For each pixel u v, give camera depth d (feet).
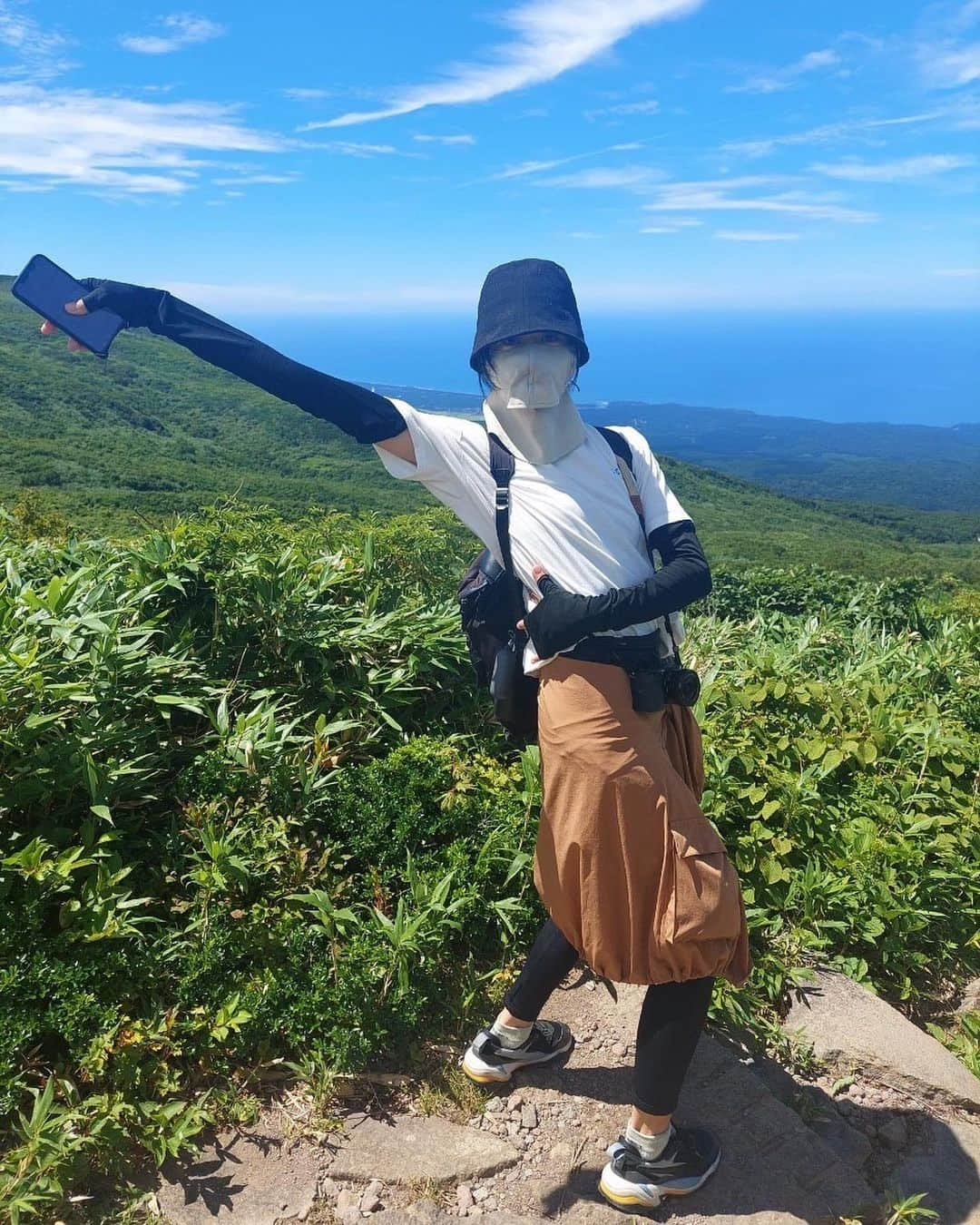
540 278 6.21
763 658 14.87
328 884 8.45
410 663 10.98
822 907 10.20
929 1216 6.95
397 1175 6.52
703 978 6.36
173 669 9.78
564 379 6.23
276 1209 6.14
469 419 6.71
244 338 6.25
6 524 13.46
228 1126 6.72
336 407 6.13
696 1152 6.73
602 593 6.24
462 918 8.60
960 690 16.24
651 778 6.13
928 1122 7.97
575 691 6.19
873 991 9.63
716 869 6.14
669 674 6.35
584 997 8.71
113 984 6.98
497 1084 7.55
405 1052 7.74
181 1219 5.96
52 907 7.41
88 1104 6.22
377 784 9.30
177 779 8.89
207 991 7.23
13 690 7.87
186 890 8.05
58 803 8.29
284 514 15.80
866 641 18.78
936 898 10.89
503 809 9.54
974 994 10.11
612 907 6.25
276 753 9.09
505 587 6.63
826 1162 7.08
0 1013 6.37
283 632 10.78
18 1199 5.57
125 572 11.28
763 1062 8.38
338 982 7.39
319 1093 7.01
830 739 12.87
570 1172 6.84
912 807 12.24
